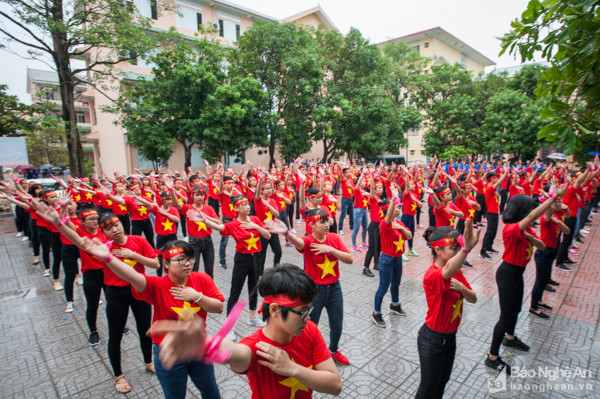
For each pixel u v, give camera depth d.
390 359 4.11
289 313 1.69
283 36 17.95
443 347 2.84
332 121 21.12
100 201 8.85
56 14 12.55
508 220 4.01
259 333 1.83
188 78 15.20
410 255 8.30
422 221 12.22
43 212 2.38
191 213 4.58
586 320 5.03
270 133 18.58
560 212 5.57
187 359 1.36
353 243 8.61
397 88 25.34
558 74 2.56
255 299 4.96
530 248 3.88
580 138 2.45
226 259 8.29
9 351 4.51
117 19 13.22
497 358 3.91
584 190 8.89
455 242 2.89
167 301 2.81
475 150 23.89
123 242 3.74
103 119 23.20
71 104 14.32
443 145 26.36
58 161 26.17
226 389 3.63
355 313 5.32
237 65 18.61
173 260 2.77
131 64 19.81
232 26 23.84
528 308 5.43
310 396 1.85
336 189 16.56
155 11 19.95
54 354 4.42
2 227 12.84
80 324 5.23
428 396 2.91
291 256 8.39
